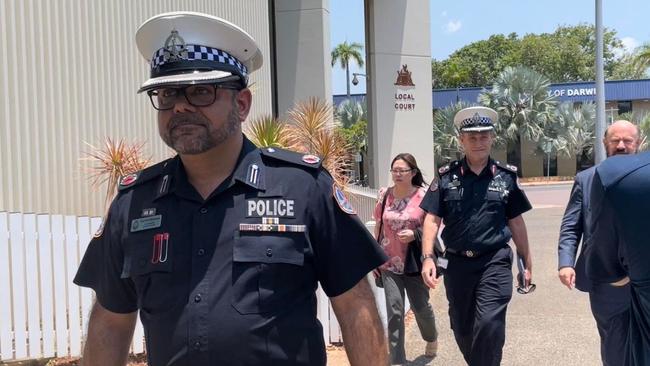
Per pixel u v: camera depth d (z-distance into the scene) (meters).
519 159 50.16
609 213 2.62
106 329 2.17
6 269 5.16
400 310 5.23
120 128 8.16
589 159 50.66
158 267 1.93
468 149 4.54
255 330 1.84
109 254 2.09
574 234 4.34
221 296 1.87
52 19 7.04
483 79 74.38
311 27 16.42
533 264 10.57
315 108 9.85
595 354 5.79
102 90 7.83
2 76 6.29
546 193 32.81
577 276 4.18
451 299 4.60
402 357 5.23
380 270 5.29
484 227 4.43
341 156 9.31
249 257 1.88
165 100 2.01
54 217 5.36
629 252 2.56
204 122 1.96
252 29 12.24
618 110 53.25
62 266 5.38
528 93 47.28
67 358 5.39
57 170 6.99
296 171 2.01
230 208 1.94
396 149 19.91
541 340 6.26
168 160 2.13
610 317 3.65
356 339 2.03
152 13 8.89
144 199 2.05
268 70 13.09
